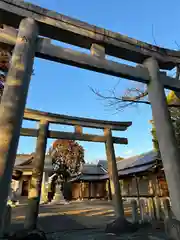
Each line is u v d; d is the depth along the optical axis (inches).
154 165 603.5
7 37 132.7
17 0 141.1
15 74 118.1
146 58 181.8
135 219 290.5
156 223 263.9
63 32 152.8
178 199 132.9
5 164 96.6
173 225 150.3
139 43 178.9
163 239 200.4
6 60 193.8
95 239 217.3
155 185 705.0
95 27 164.6
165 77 179.2
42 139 285.1
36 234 185.2
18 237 176.9
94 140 328.5
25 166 845.2
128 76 166.6
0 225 89.3
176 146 148.6
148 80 173.9
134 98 225.5
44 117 301.9
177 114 326.3
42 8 147.9
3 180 93.9
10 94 111.4
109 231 256.5
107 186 1103.6
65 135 312.3
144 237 215.5
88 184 1173.7
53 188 915.4
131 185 909.8
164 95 166.6
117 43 168.7
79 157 1032.2
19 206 577.9
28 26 138.1
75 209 545.0
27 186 893.2
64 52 147.6
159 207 289.3
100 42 163.8
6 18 140.5
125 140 348.2
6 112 106.0
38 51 138.6
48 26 147.3
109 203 780.6
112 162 307.9
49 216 396.8
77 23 157.5
